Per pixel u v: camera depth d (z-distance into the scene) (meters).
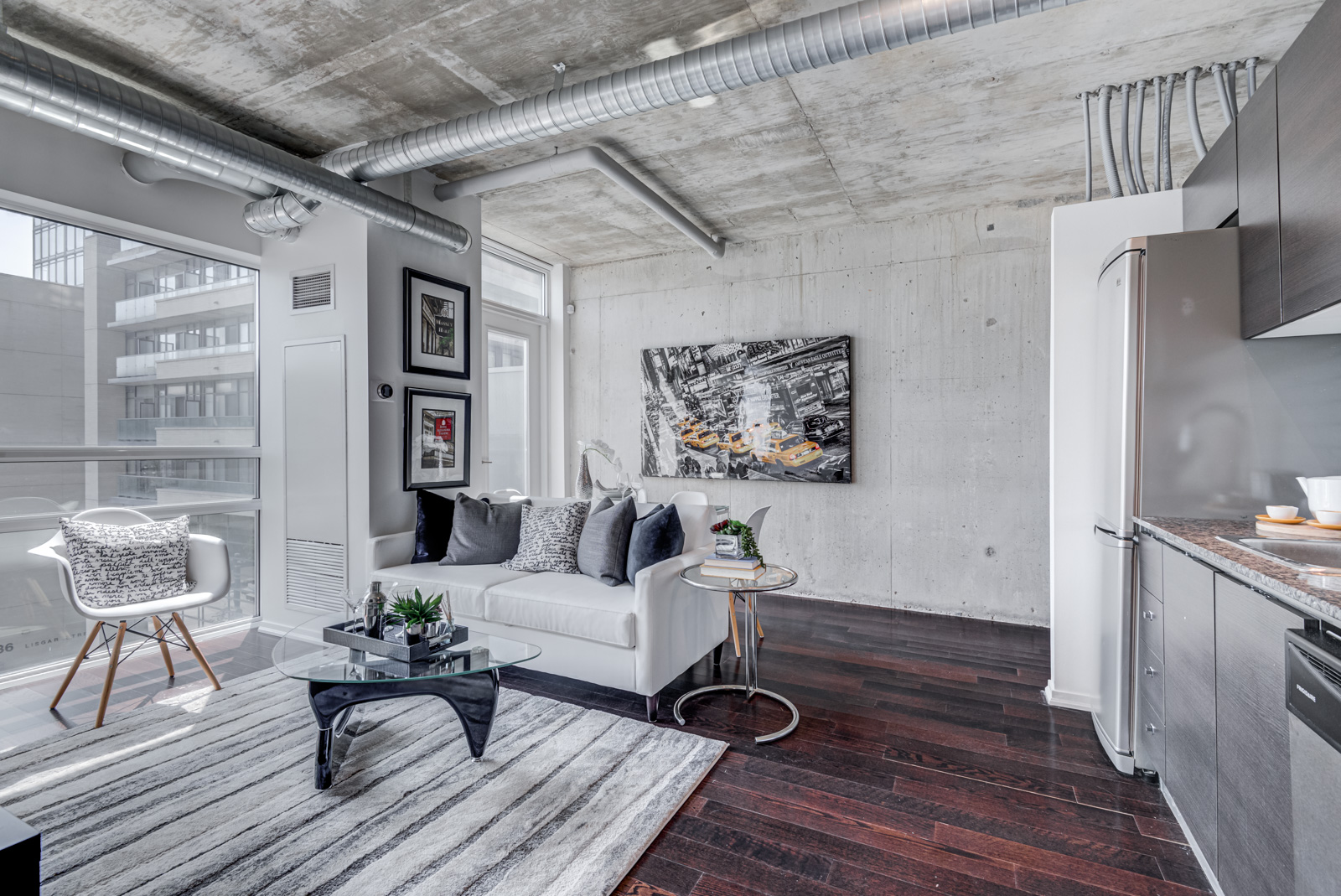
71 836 1.87
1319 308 1.58
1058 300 2.81
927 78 2.81
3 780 2.17
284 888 1.65
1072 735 2.55
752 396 4.99
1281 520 1.86
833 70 2.75
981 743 2.48
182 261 3.67
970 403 4.39
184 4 2.33
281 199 3.39
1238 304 2.07
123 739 2.48
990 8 1.93
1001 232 4.30
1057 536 2.86
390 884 1.66
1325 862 1.07
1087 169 2.89
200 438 3.74
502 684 3.12
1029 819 1.98
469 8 2.38
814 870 1.74
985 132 3.32
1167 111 2.78
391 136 3.37
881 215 4.51
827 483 4.81
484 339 5.05
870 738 2.53
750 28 2.51
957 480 4.43
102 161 3.19
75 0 2.29
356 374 3.63
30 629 3.04
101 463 3.30
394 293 3.76
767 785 2.18
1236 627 1.48
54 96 2.22
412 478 3.84
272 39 2.56
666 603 2.82
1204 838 1.65
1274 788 1.28
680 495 4.11
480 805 2.03
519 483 5.43
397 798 2.07
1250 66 2.64
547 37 2.56
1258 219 1.94
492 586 3.13
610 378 5.60
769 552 5.00
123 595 2.85
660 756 2.36
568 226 4.77
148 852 1.79
